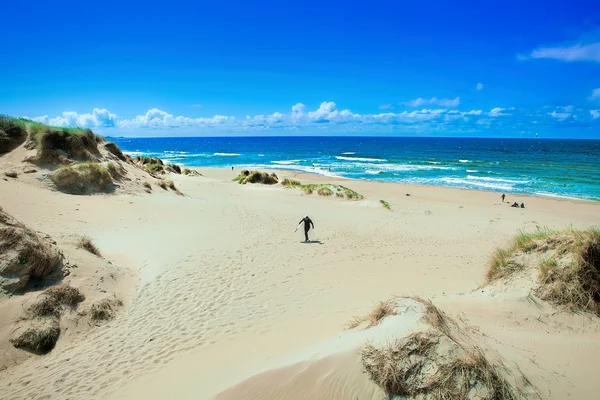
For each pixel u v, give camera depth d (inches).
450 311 235.0
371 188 1512.1
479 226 768.9
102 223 508.4
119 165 799.7
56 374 203.2
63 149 702.5
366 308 279.6
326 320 256.1
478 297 261.4
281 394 149.1
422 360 145.6
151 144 7770.7
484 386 138.3
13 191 523.5
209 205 771.4
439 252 532.7
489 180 1769.2
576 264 239.8
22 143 687.7
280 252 470.6
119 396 182.2
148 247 436.1
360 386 144.9
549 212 1034.7
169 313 283.0
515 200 1263.5
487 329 205.5
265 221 676.7
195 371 197.8
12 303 239.5
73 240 361.1
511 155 3383.4
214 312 286.7
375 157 3243.1
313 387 148.7
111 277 322.0
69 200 574.2
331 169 2289.6
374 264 449.7
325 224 705.0
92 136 801.6
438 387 137.8
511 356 169.8
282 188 1251.8
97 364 213.3
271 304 306.3
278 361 186.1
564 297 231.8
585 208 1123.9
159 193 797.9
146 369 207.5
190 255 418.0
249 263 411.8
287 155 3651.6
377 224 738.8
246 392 153.1
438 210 1019.9
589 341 196.2
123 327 260.1
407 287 356.2
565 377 159.0
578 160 2780.5
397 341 153.4
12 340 218.4
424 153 3767.2
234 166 2524.6
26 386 192.2
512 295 247.9
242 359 204.4
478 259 493.4
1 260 253.3
